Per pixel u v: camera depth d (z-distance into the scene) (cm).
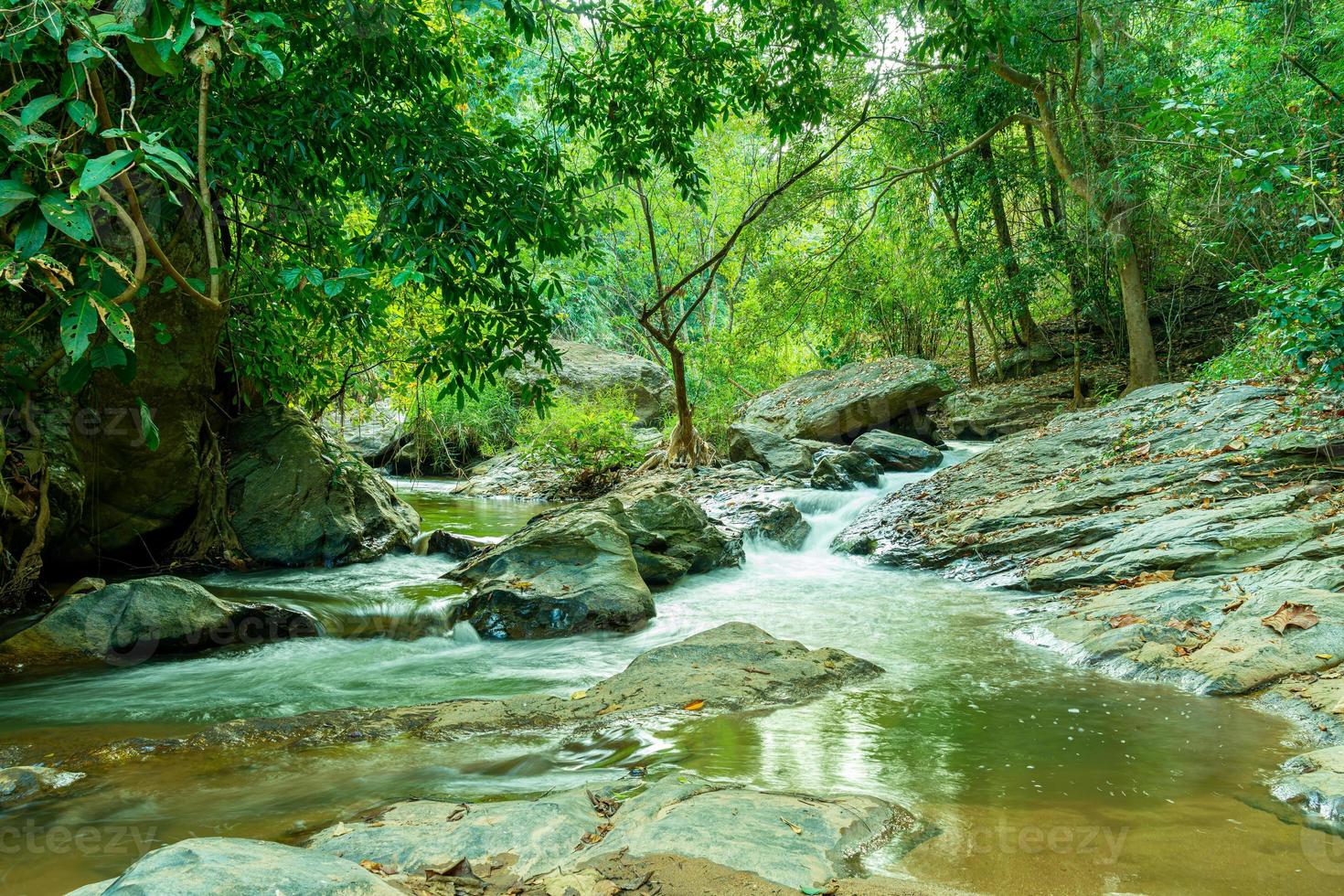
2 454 554
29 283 575
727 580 826
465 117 970
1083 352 1806
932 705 399
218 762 338
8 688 479
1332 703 356
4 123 300
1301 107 791
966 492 978
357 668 536
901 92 1645
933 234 1823
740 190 2130
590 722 382
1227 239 1202
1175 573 606
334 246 762
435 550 935
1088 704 396
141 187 595
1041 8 1298
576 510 838
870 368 1788
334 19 572
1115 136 1303
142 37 328
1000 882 221
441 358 653
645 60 746
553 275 652
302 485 872
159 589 571
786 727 369
